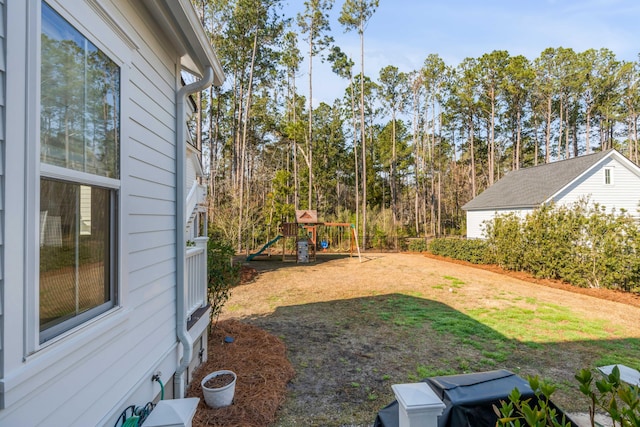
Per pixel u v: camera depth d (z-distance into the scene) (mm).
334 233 19438
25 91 1230
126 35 1966
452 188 28594
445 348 4453
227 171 23344
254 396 3014
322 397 3178
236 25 16625
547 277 9289
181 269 2830
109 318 1741
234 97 19031
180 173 2867
